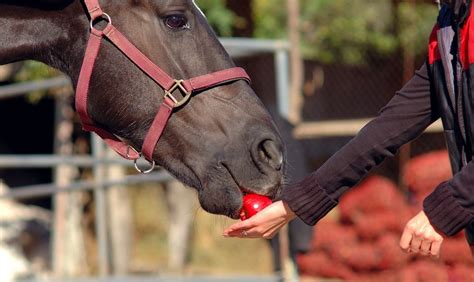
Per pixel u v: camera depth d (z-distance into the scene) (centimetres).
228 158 417
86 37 430
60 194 1302
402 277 996
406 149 1179
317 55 1445
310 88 1458
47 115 1561
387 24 1406
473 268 879
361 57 1418
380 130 414
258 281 946
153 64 422
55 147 1418
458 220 370
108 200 1343
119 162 944
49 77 1281
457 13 375
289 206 408
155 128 425
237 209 418
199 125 423
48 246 1384
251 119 421
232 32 1348
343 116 1423
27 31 438
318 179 411
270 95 1186
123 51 421
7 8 439
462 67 378
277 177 415
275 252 966
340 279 1027
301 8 1448
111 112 429
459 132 388
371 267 1014
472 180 365
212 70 426
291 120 998
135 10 424
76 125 1416
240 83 429
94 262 1386
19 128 1576
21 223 1386
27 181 1551
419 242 378
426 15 1370
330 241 1027
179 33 425
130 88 423
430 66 401
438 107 402
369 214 1033
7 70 1303
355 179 413
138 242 1656
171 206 1529
